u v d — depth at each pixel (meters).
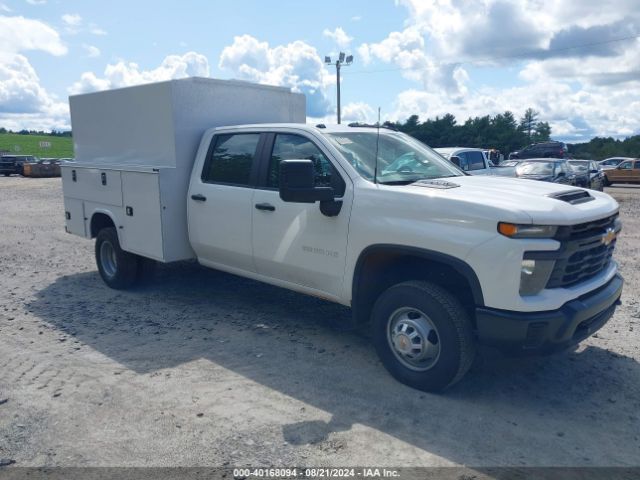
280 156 5.27
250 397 4.14
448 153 13.92
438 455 3.40
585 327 4.05
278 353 5.01
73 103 7.71
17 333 5.58
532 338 3.73
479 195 4.04
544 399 4.15
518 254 3.65
